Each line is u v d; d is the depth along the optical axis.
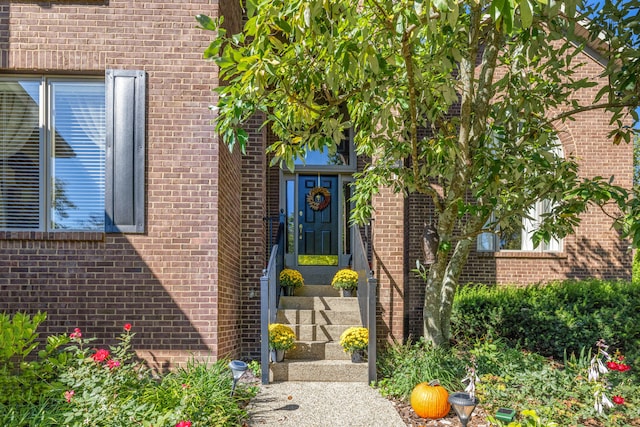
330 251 9.18
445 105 5.91
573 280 8.82
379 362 6.07
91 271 5.54
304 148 5.09
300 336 6.48
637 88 4.71
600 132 9.25
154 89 5.70
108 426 3.58
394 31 3.75
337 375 5.73
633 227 4.01
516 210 5.20
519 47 6.03
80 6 5.64
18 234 5.46
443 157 5.59
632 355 6.21
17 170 5.73
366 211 6.54
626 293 8.02
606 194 4.68
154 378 5.36
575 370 5.36
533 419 3.37
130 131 5.62
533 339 7.23
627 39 4.68
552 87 5.64
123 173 5.61
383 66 3.81
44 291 5.48
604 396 4.12
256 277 7.19
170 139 5.69
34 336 4.57
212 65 5.75
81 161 5.79
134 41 5.69
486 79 5.29
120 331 5.53
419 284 8.47
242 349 7.04
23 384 4.27
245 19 7.59
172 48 5.72
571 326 7.00
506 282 8.99
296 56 3.98
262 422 4.34
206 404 4.15
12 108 5.75
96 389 3.87
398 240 7.22
